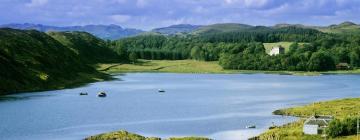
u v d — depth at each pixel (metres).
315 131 115.12
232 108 174.50
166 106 180.00
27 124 139.75
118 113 161.88
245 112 164.12
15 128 133.88
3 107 173.50
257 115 157.12
